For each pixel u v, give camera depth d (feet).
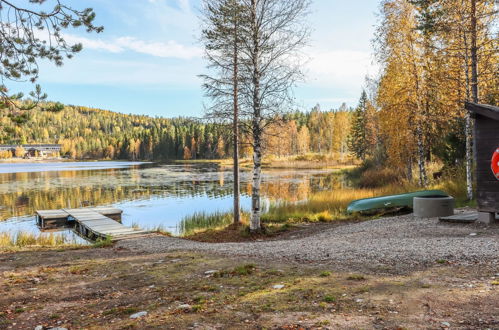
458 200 49.70
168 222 57.00
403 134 65.36
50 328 12.84
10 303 16.29
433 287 14.23
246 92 38.19
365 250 22.80
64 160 445.37
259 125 39.01
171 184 117.60
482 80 51.13
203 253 26.63
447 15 50.24
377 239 27.84
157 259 25.27
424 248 21.79
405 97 63.36
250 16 37.45
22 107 22.25
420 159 63.72
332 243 27.20
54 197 88.89
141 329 12.04
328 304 13.14
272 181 119.03
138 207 73.00
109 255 28.53
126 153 463.42
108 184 118.52
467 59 49.26
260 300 14.17
